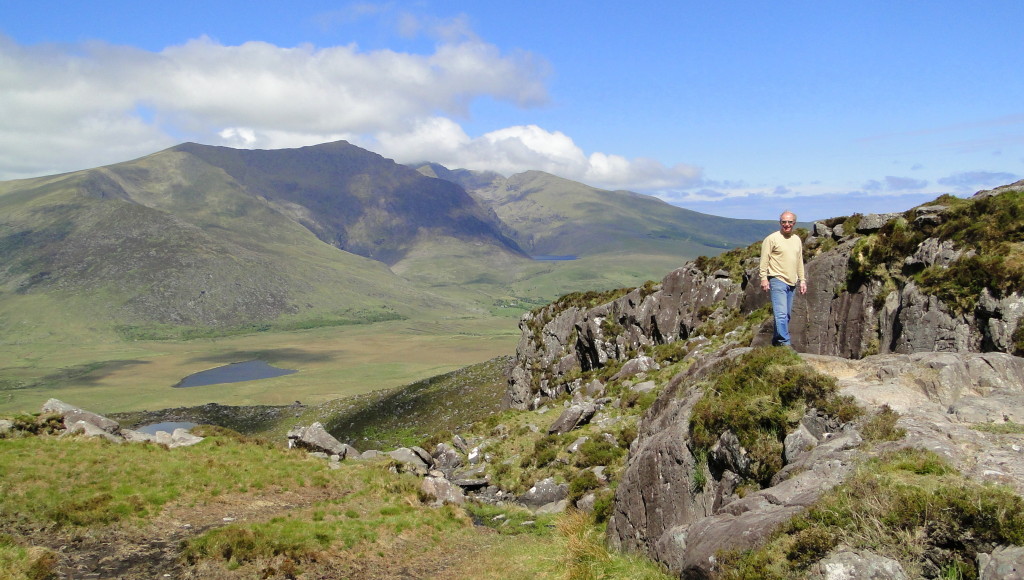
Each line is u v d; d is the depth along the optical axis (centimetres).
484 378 10706
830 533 841
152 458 3059
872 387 1273
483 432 4728
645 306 5422
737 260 4978
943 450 951
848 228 3419
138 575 1791
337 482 3209
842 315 2559
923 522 805
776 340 1593
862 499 870
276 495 2873
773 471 1193
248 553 1966
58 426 3391
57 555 1881
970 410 1111
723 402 1359
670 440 1447
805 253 3631
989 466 891
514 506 3150
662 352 4594
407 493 3144
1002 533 743
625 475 1577
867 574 782
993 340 1841
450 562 2191
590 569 1395
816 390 1270
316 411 14562
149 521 2255
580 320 6419
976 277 1984
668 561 1202
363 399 14100
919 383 1264
